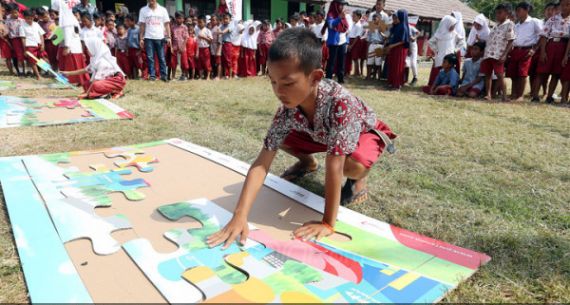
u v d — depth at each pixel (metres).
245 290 1.60
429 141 4.07
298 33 1.80
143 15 8.07
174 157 3.27
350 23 10.27
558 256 1.99
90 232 2.02
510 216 2.43
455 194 2.77
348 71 10.54
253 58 10.07
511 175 3.14
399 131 4.43
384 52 8.30
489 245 2.09
